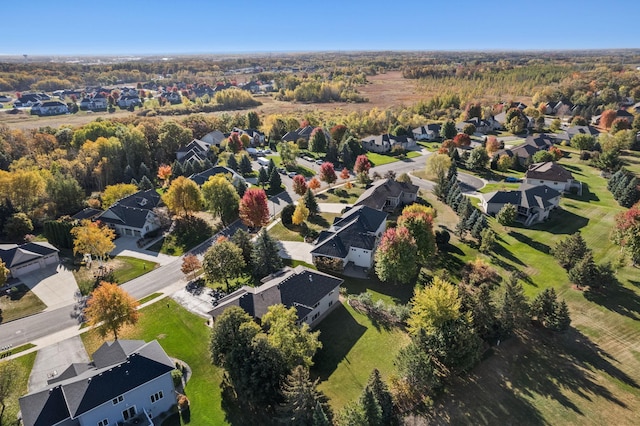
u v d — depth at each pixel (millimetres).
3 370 36250
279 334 37906
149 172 106125
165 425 35406
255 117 157625
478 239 68562
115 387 33750
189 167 105000
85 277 60406
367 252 60250
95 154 97875
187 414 36500
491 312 43625
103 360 37406
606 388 38312
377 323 48312
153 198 85188
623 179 83250
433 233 61094
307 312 46000
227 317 38844
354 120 154875
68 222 70812
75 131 114875
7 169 94062
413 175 105312
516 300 43750
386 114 160875
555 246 65062
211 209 77625
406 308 48406
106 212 77375
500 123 155625
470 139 131750
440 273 59375
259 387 35625
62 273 61625
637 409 36094
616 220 62844
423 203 85312
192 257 58156
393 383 37438
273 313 41438
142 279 60156
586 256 52844
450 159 100250
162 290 57000
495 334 43406
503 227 73500
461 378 39531
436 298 40469
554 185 89250
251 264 62531
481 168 109250
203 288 57094
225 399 38125
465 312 42844
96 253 61375
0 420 34906
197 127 142250
